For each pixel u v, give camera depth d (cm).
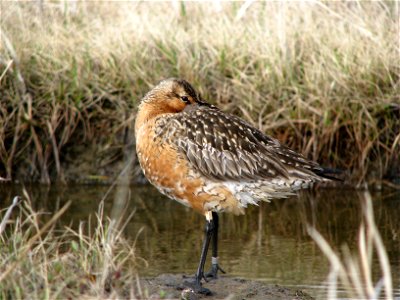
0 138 1422
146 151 980
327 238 1136
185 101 1013
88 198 1348
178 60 1487
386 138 1420
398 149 1412
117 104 1471
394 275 976
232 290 920
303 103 1413
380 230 1170
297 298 895
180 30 1573
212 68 1490
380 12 1603
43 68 1491
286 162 961
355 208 1297
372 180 1401
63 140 1447
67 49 1532
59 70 1478
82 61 1490
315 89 1438
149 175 990
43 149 1447
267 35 1531
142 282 922
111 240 888
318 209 1301
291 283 948
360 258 1037
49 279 802
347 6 1628
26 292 770
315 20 1603
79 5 1684
